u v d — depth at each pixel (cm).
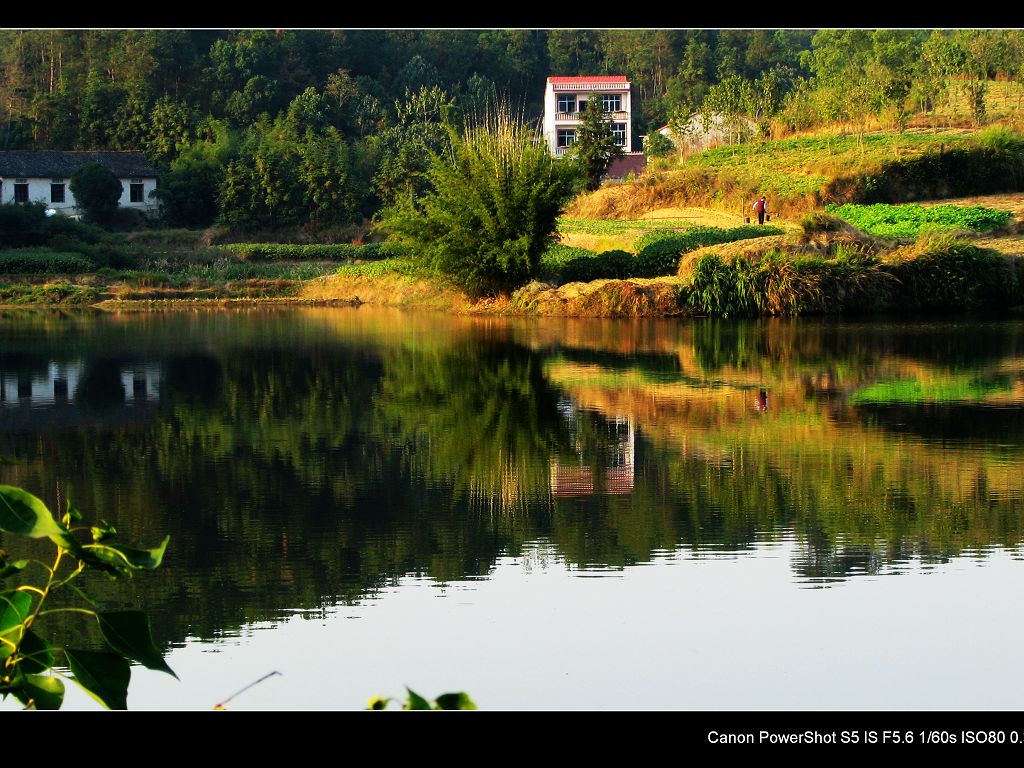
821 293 3506
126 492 1355
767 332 3023
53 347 2861
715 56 13362
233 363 2503
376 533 1179
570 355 2573
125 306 4216
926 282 3578
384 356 2602
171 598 989
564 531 1184
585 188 6844
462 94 12088
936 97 7169
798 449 1538
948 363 2359
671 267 3875
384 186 7775
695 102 11744
